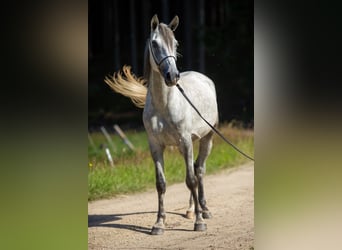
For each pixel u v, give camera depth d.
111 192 15.35
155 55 9.97
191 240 10.56
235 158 19.88
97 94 35.03
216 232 11.16
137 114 34.12
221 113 28.39
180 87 10.55
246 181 16.67
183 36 42.03
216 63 32.00
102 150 21.34
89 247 10.16
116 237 10.91
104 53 39.56
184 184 16.75
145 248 10.08
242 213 12.78
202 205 12.48
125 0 43.78
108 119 32.84
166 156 18.92
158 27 10.11
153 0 43.62
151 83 10.41
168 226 11.84
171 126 10.62
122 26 43.16
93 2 39.84
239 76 30.23
